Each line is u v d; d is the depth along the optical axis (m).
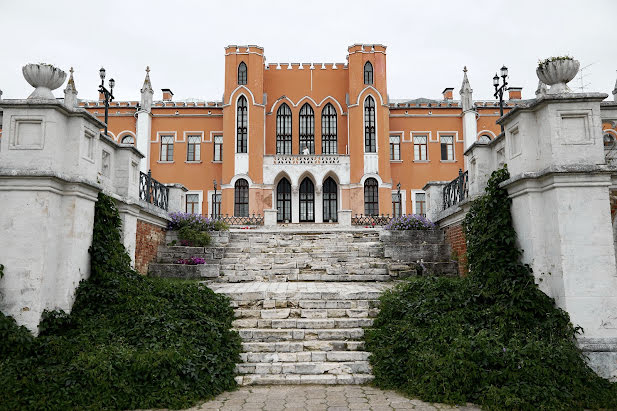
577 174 7.00
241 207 35.19
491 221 8.18
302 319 8.42
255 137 35.69
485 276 7.98
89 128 8.10
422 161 37.56
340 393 6.48
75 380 6.00
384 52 37.47
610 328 6.76
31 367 6.20
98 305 7.72
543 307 7.01
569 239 6.94
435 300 7.96
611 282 6.86
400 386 6.55
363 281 12.23
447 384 6.17
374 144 36.41
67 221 7.56
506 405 5.72
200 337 7.23
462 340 6.63
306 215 36.31
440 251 13.07
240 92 36.16
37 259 7.04
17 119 7.40
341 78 38.72
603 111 7.79
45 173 7.13
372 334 7.74
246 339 7.88
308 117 38.31
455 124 38.09
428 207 15.41
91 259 8.11
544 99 7.21
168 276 11.99
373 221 27.41
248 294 9.25
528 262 7.47
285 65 38.69
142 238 11.67
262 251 13.99
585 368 6.44
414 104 38.16
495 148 9.71
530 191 7.41
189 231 13.56
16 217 7.13
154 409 5.89
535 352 6.32
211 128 37.66
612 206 7.52
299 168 35.81
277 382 6.89
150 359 6.29
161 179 37.09
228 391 6.59
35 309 6.93
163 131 37.56
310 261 13.27
